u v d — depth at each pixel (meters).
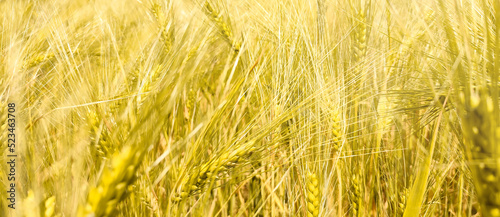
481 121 0.44
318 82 0.62
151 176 0.58
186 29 0.69
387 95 0.58
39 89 0.61
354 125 0.62
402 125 0.61
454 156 0.58
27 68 0.63
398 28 0.62
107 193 0.37
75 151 0.48
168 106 0.43
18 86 0.56
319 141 0.60
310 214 0.56
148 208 0.56
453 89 0.48
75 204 0.44
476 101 0.45
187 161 0.55
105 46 0.68
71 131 0.54
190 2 0.73
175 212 0.55
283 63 0.65
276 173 0.65
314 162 0.58
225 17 0.72
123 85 0.63
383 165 0.62
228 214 0.64
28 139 0.53
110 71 0.64
